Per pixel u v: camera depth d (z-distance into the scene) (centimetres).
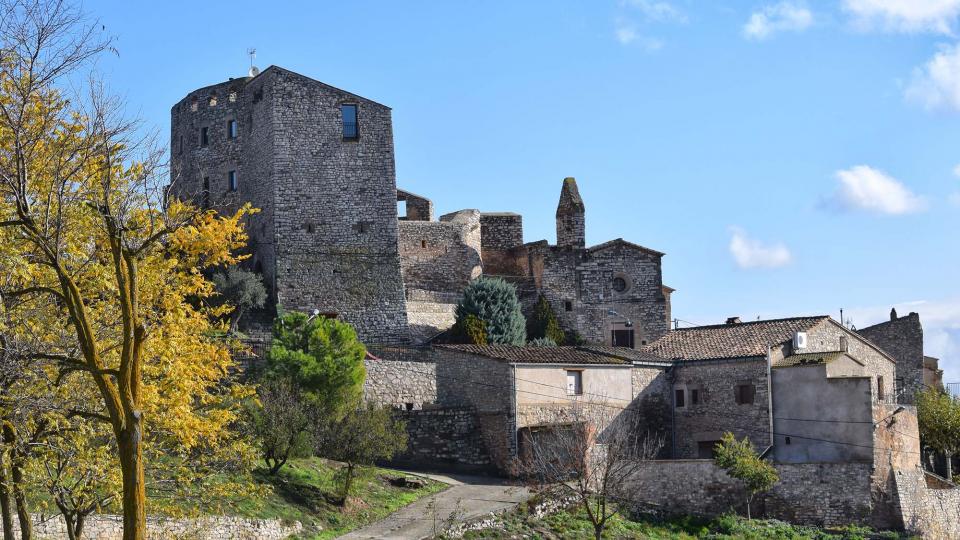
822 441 5494
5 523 2466
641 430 5878
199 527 3447
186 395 2520
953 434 6725
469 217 8500
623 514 4988
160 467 2761
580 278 7838
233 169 7519
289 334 5412
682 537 4891
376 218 7269
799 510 5281
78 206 2431
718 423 5844
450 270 8262
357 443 4562
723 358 5856
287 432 4466
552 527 4559
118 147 2406
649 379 5962
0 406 2356
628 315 7856
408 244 8156
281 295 6962
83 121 2389
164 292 2569
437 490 4944
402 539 4072
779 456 5622
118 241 2159
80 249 2473
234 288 6625
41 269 2475
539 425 5356
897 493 5362
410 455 5347
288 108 7181
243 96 7488
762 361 5712
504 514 4519
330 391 5169
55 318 2489
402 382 5812
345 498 4409
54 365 2475
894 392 6731
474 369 5572
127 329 2081
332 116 7256
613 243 7888
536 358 5544
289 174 7131
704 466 5247
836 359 5631
